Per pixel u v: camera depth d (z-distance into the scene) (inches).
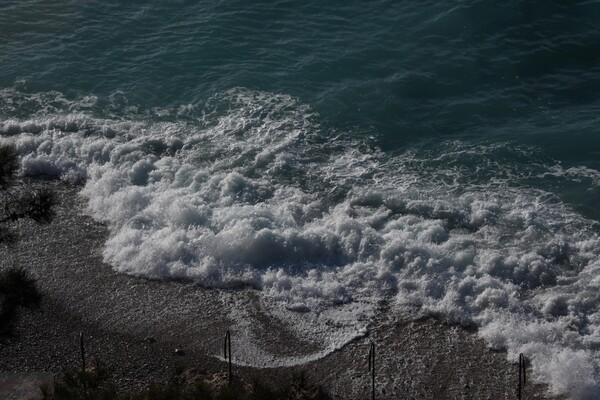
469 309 707.4
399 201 846.5
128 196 843.4
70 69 1093.1
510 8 1168.2
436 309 709.3
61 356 658.8
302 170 901.2
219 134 962.1
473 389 627.8
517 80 1056.8
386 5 1205.7
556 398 617.9
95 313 709.9
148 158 911.7
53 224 823.1
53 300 723.4
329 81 1059.3
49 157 914.7
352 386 631.2
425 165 906.1
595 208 827.4
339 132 968.3
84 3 1243.2
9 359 653.9
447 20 1160.8
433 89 1042.7
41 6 1235.2
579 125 960.3
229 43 1141.1
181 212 816.9
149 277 754.8
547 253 768.9
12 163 509.4
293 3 1222.9
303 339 679.7
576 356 641.0
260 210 824.9
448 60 1091.9
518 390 623.5
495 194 852.6
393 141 954.1
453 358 658.8
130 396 509.0
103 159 919.0
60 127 972.6
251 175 894.4
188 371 643.5
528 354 656.4
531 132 954.1
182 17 1204.5
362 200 852.6
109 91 1050.1
